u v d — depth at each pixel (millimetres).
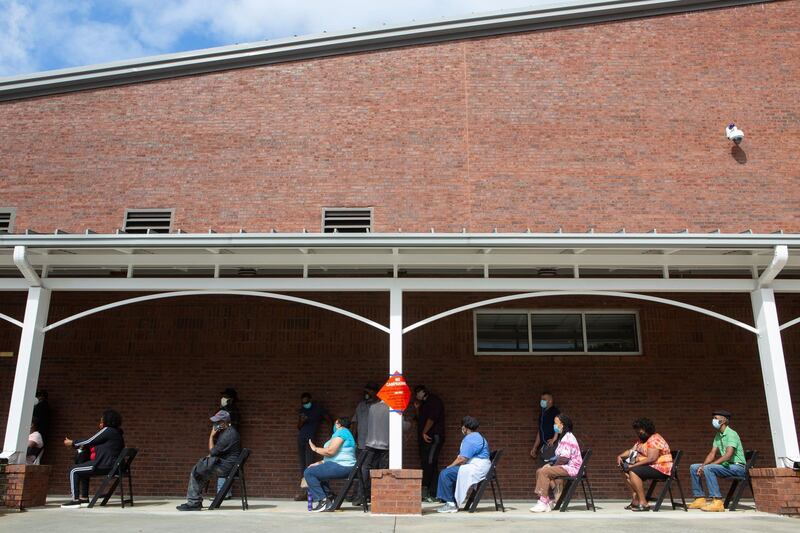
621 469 10734
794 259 9742
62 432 11859
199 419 11875
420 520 8141
